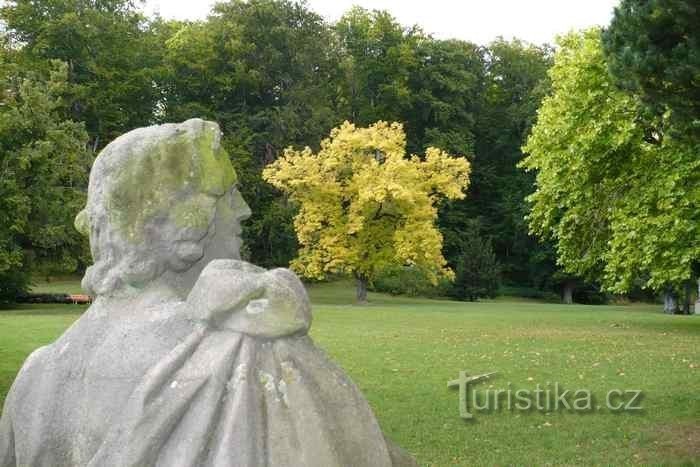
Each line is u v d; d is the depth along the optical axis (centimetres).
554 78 2275
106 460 218
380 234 3662
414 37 5159
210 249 265
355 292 4403
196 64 4494
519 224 4891
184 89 4628
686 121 805
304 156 3594
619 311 3353
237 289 228
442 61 5162
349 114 5175
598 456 796
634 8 766
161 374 221
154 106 4616
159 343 232
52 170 2797
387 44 5056
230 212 270
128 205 251
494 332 2022
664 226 1873
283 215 4184
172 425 217
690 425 924
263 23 4600
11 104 2733
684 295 3625
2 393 1023
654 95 798
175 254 253
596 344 1736
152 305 246
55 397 242
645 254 1927
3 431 258
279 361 228
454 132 5038
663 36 766
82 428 233
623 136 1883
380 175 3500
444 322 2362
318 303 3628
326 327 2128
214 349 224
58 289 3688
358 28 5122
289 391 223
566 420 957
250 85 4553
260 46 4622
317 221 3581
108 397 230
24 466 244
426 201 3566
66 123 2919
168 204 253
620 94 1867
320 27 4803
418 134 5247
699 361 1444
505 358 1481
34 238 2820
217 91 4597
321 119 4512
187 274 261
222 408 217
